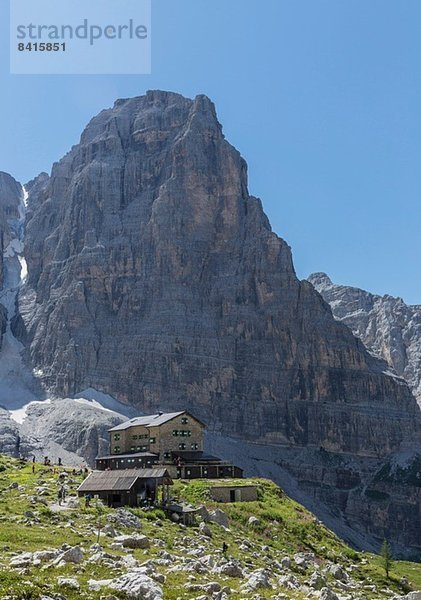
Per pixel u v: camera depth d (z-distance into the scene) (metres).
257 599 41.12
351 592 64.69
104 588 37.34
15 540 53.12
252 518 104.75
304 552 94.19
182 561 53.44
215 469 146.62
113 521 70.62
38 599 34.56
